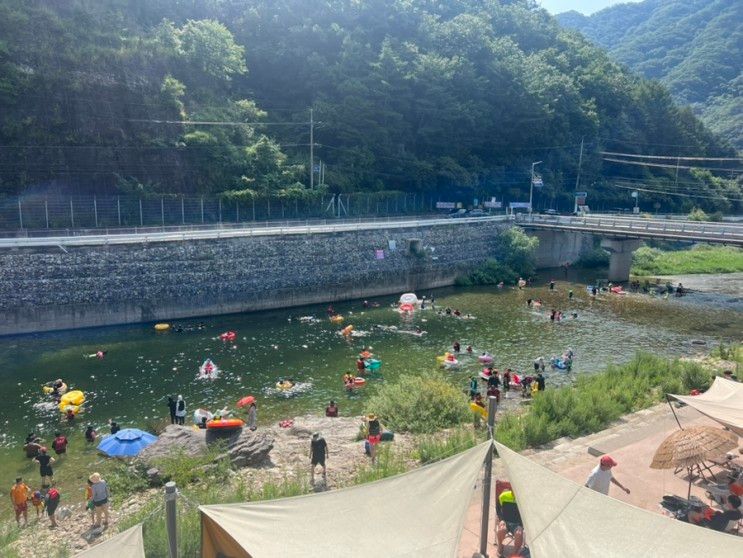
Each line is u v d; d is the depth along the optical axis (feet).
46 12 205.46
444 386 87.76
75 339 132.46
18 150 182.39
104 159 196.65
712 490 47.37
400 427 78.89
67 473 74.02
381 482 36.01
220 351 126.21
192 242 152.56
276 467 68.08
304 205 223.92
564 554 30.35
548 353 127.75
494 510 45.85
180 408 88.84
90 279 140.05
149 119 209.77
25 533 57.62
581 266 260.01
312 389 104.32
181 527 41.86
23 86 185.16
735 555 30.27
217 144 215.51
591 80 376.48
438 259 205.26
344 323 151.94
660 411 76.59
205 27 252.21
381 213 251.80
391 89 270.67
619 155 377.71
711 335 144.46
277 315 160.15
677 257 263.70
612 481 47.65
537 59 347.77
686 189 382.42
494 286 207.92
